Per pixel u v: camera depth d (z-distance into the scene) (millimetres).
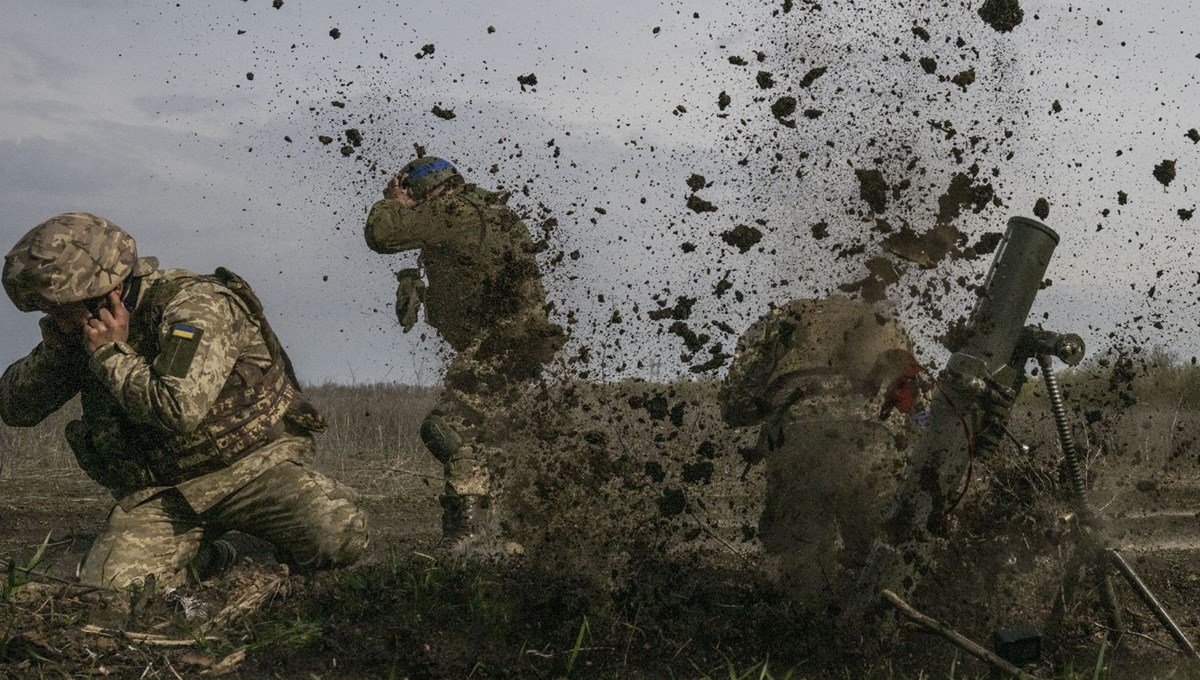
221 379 3684
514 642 3191
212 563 4102
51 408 4023
